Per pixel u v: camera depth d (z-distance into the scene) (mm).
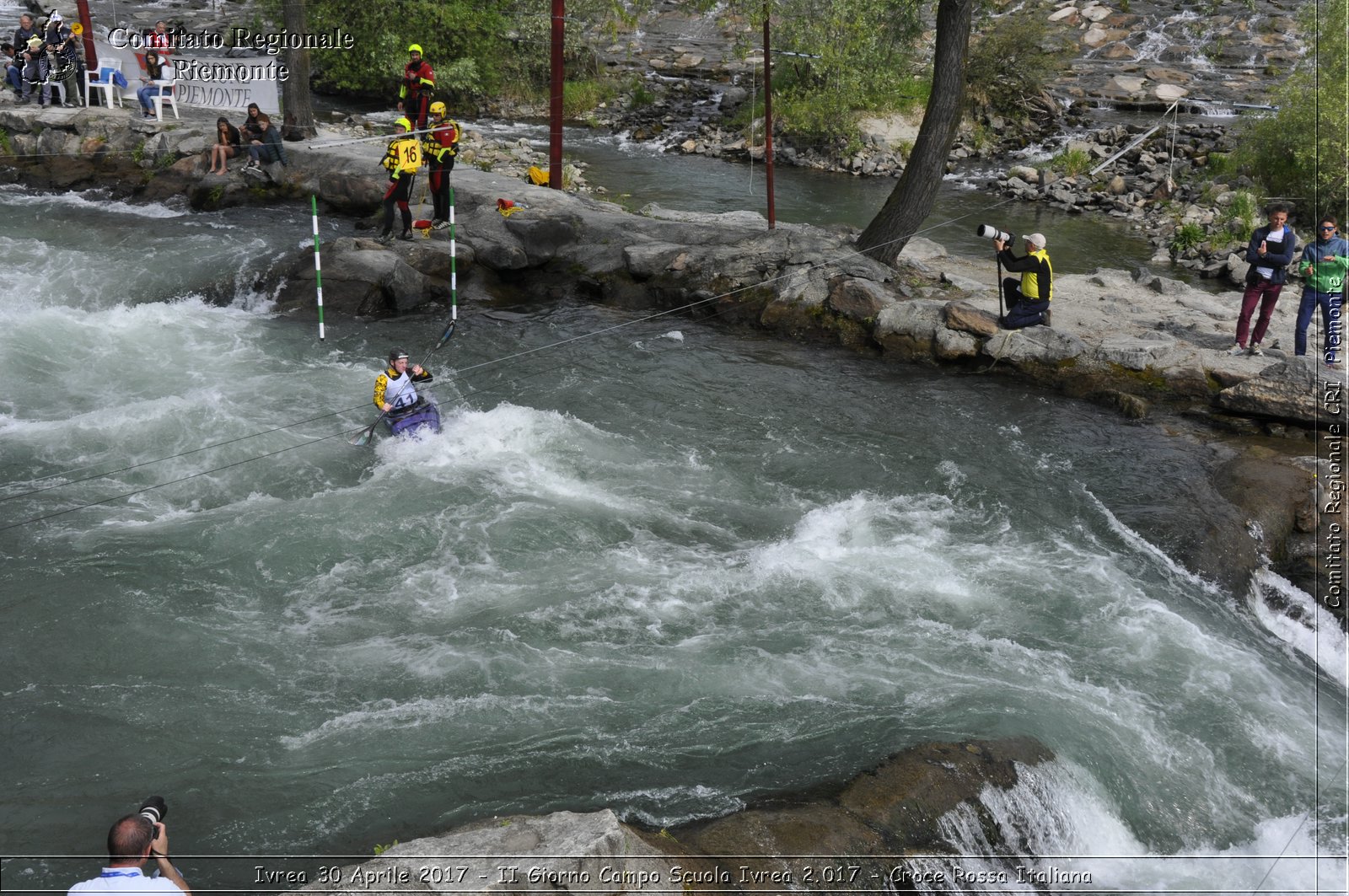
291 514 9781
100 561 8961
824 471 11172
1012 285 13859
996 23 30891
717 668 7961
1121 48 36312
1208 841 7008
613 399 12641
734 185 24156
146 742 6988
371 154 20016
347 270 15055
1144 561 9812
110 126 21156
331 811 6441
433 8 28688
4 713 7195
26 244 16938
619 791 6656
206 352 13430
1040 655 8367
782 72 28578
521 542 9547
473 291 15867
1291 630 9555
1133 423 12328
